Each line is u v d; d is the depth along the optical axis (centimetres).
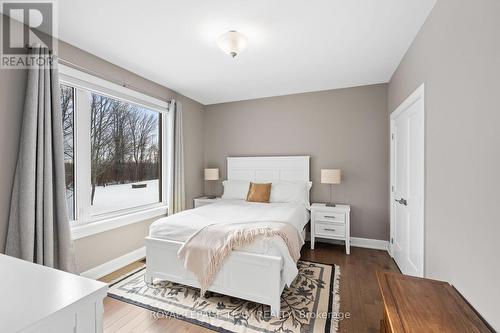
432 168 180
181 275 223
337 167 379
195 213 277
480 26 120
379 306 203
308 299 213
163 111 365
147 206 341
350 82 350
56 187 212
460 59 140
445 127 158
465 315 114
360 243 364
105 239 271
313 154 393
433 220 178
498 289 105
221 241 208
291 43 237
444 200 159
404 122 262
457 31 143
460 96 140
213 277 203
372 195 358
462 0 137
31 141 192
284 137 413
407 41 232
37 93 196
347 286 237
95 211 272
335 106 379
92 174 270
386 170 350
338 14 190
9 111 190
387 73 315
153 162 358
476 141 124
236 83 353
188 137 426
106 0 171
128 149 317
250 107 438
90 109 266
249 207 320
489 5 113
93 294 78
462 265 136
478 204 121
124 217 290
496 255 107
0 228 186
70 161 247
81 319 75
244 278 198
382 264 294
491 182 111
